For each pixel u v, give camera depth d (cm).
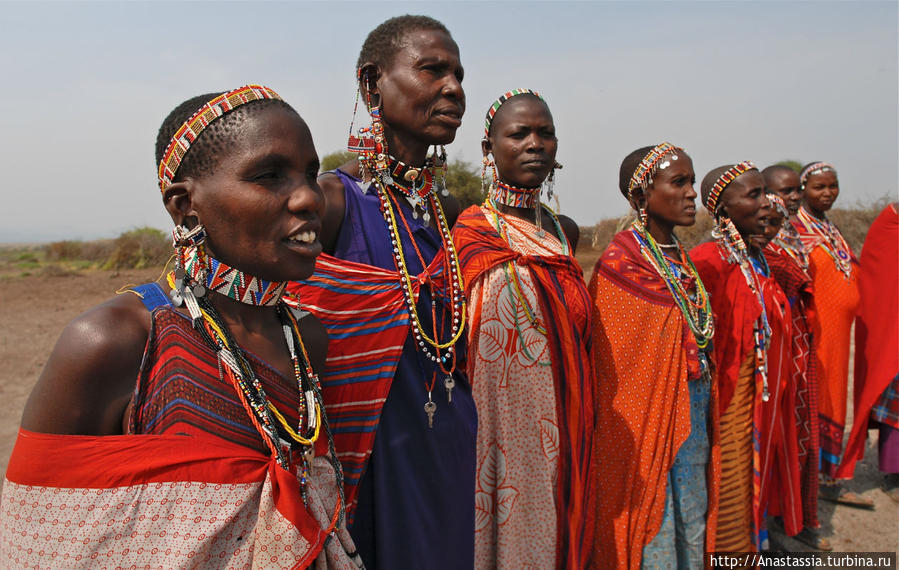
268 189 132
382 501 209
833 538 455
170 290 138
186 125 131
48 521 118
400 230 223
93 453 119
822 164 537
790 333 412
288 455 142
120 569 120
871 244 518
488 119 315
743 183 391
